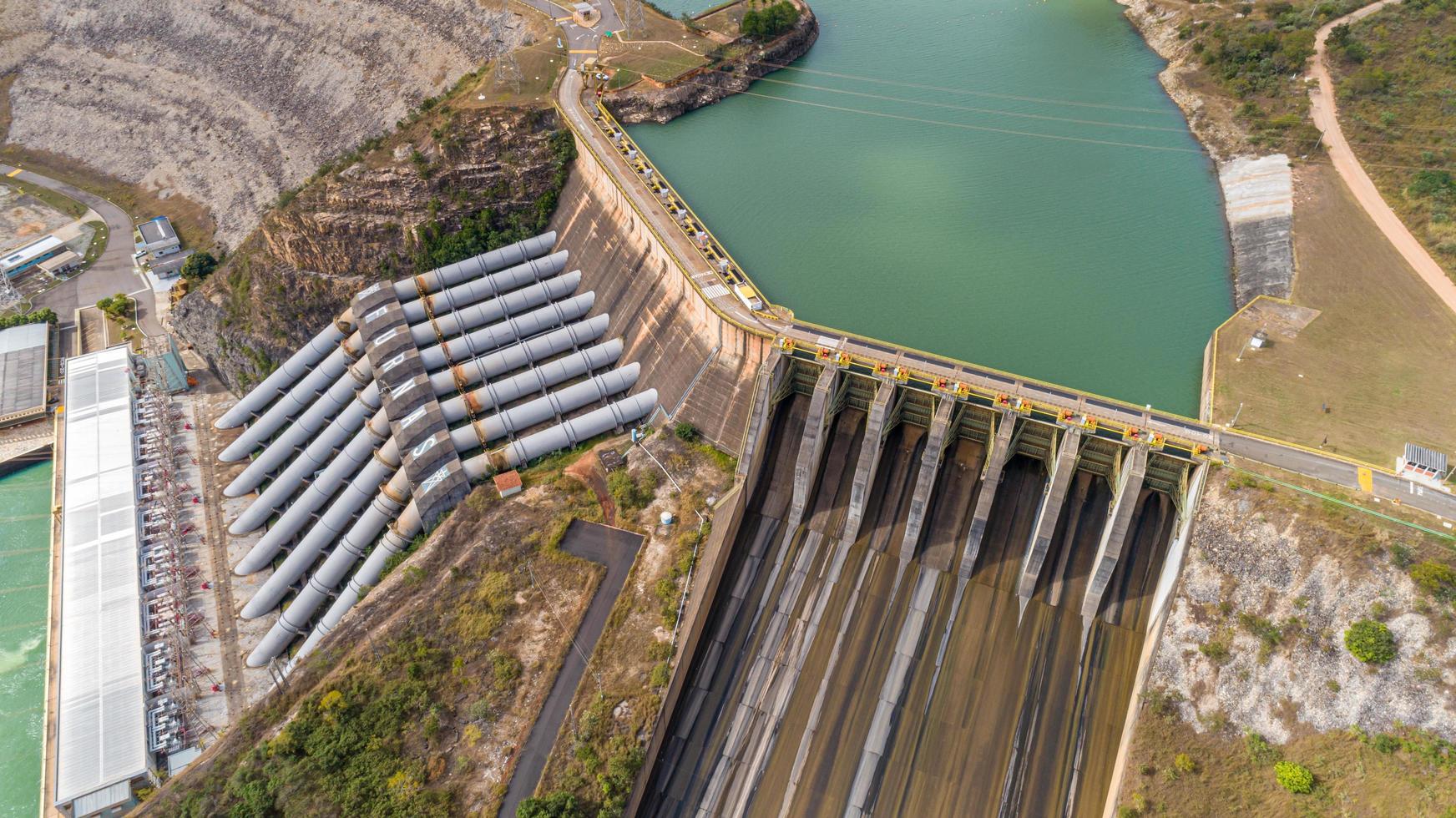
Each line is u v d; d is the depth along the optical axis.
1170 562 84.69
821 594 93.94
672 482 100.69
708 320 110.06
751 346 105.75
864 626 91.06
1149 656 79.56
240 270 151.00
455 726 82.06
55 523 119.94
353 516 112.38
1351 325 100.56
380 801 76.75
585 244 136.75
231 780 78.94
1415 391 91.25
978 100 159.00
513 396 117.44
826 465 101.12
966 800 79.62
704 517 95.81
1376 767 66.62
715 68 164.88
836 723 85.75
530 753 80.25
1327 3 157.12
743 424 103.94
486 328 126.06
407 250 142.38
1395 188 119.00
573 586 91.69
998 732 82.44
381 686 84.44
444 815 76.00
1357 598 72.50
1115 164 138.75
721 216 130.00
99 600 105.62
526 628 88.69
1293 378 94.12
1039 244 122.44
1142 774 73.00
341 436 121.38
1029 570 88.44
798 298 113.38
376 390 120.75
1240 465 83.94
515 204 144.25
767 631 92.81
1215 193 131.38
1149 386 98.56
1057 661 85.31
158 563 111.38
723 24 179.00
